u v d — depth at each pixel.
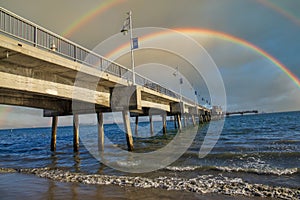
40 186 6.91
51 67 8.61
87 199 5.53
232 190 5.84
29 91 8.50
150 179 7.15
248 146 15.26
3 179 8.15
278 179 6.75
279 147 14.28
